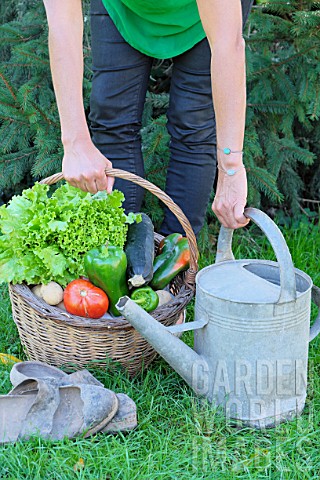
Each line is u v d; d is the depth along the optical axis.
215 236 2.94
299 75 2.74
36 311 1.83
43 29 2.79
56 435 1.62
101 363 1.88
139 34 2.04
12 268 1.89
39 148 2.62
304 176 3.37
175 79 2.16
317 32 2.61
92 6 2.07
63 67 1.70
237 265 1.84
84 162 1.75
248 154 2.71
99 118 2.17
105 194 2.01
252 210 1.66
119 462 1.56
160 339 1.63
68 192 2.03
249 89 2.84
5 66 2.68
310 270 2.64
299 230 3.04
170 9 1.97
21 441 1.60
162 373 1.97
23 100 2.54
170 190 2.30
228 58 1.58
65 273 1.93
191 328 1.67
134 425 1.67
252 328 1.62
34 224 1.90
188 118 2.15
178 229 2.31
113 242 1.97
